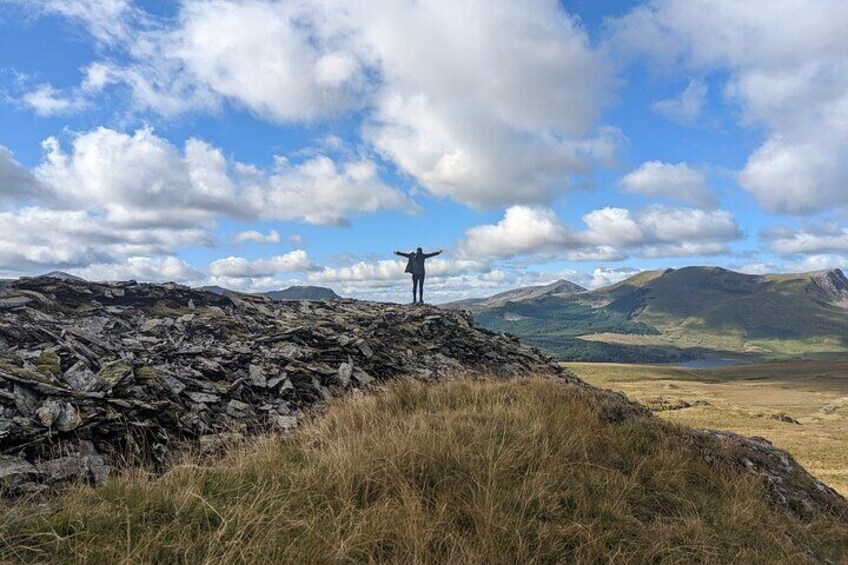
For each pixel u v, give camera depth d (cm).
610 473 791
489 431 816
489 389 1146
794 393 12025
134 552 443
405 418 900
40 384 873
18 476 656
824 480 2527
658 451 966
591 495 706
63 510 512
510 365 2256
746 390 13088
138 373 1028
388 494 611
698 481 926
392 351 1864
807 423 5822
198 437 927
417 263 3006
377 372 1598
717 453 1094
